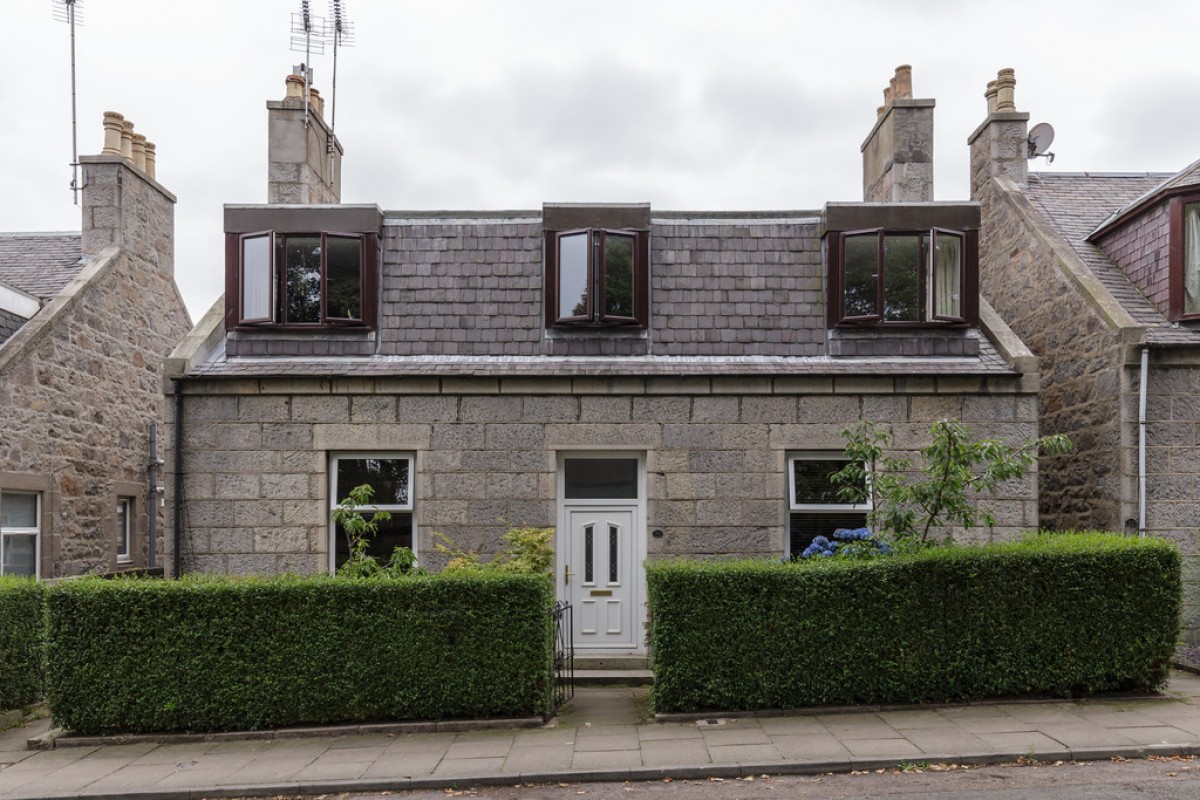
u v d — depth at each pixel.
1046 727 7.58
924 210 11.45
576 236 11.44
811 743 7.39
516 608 8.43
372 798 6.76
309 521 10.55
